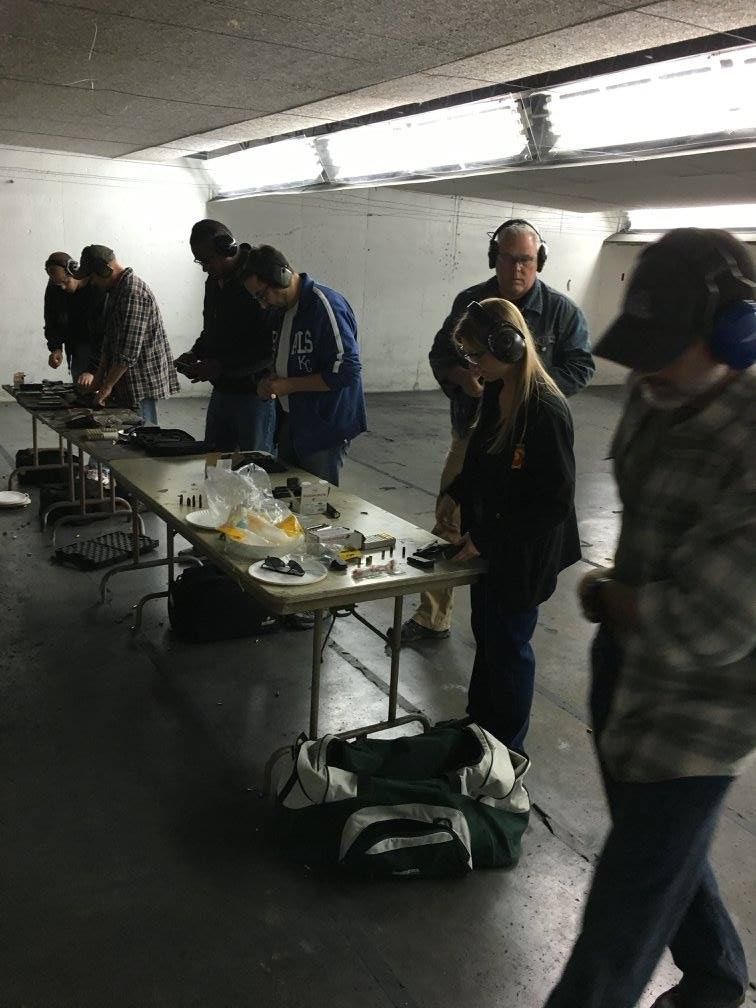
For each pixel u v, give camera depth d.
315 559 2.05
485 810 1.95
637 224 10.56
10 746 2.33
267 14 2.77
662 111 3.43
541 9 2.50
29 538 4.08
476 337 1.88
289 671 2.88
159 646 3.01
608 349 1.00
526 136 4.11
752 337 0.95
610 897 1.16
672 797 1.11
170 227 7.99
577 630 3.36
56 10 2.86
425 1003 1.56
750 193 6.00
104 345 4.27
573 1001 1.19
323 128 5.45
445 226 9.49
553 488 1.88
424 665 2.98
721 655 1.00
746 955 1.67
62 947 1.64
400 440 7.13
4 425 6.64
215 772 2.26
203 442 3.27
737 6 2.40
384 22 2.76
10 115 5.12
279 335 3.05
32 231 7.37
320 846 1.89
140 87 4.11
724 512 1.00
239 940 1.69
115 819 2.05
